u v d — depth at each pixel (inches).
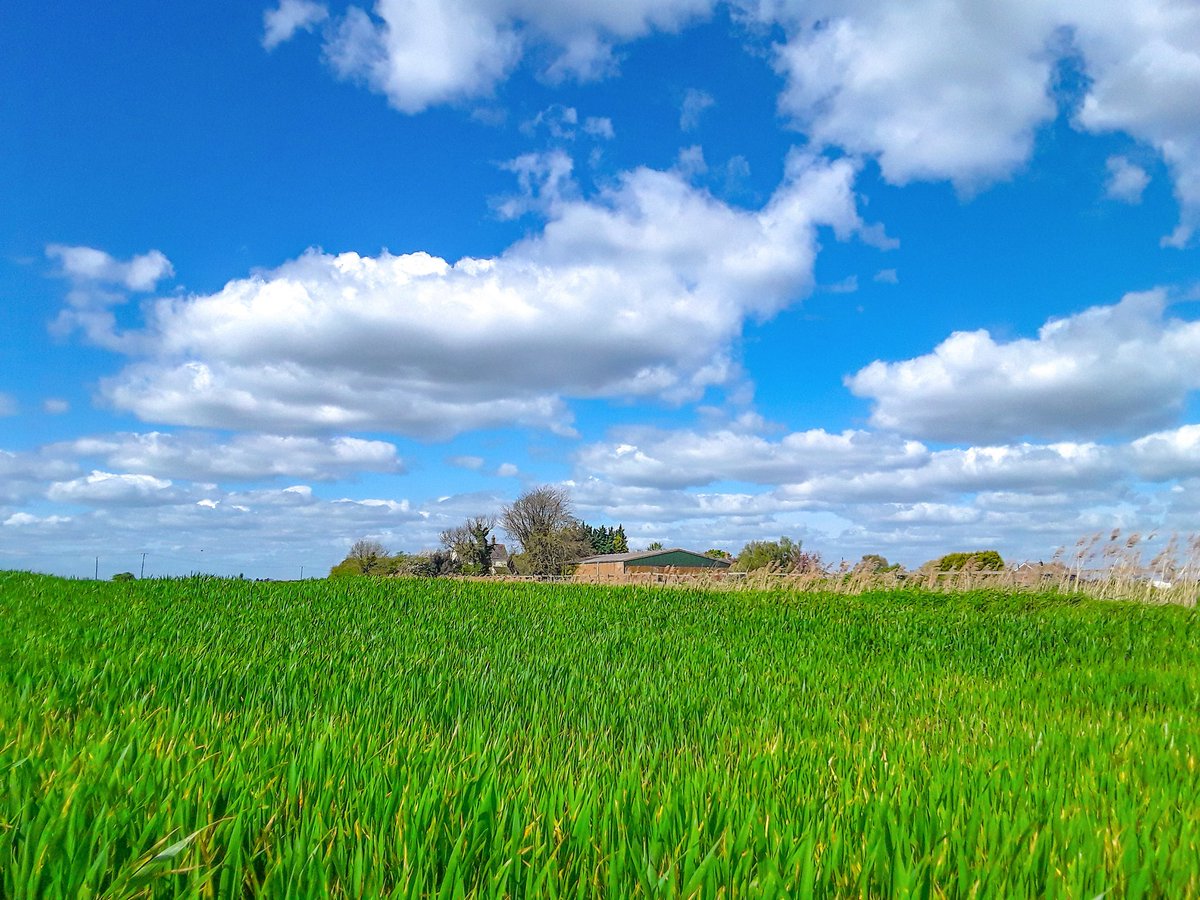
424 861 101.7
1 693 205.0
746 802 136.6
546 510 2859.3
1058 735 213.2
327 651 368.8
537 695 283.0
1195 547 719.7
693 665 370.9
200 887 90.5
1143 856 116.9
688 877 101.7
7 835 95.0
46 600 557.0
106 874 93.5
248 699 243.1
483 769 147.7
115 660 275.6
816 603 695.7
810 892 96.6
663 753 202.4
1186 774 171.6
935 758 184.4
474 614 577.6
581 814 116.3
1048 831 122.2
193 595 630.5
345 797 127.3
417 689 274.7
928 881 102.6
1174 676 338.3
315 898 91.7
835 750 196.4
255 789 123.0
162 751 143.9
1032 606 637.3
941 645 454.6
